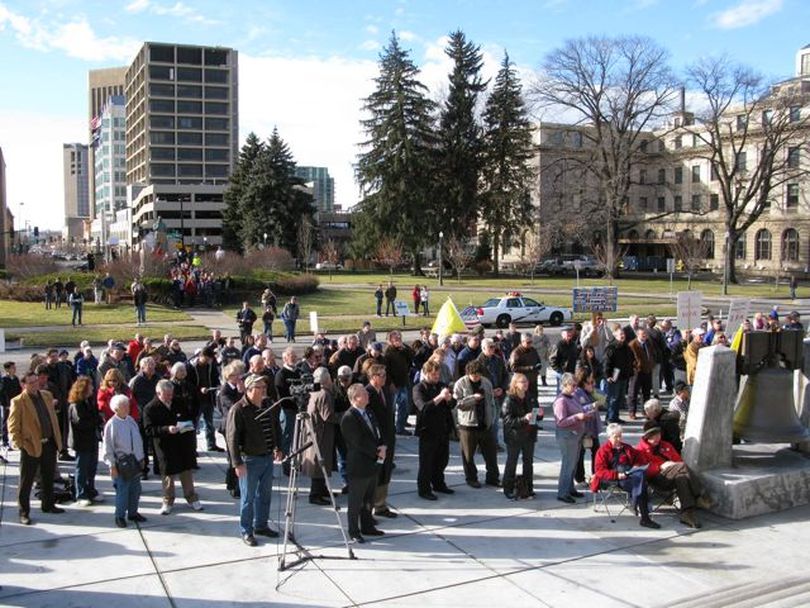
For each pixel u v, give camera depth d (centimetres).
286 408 1084
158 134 15088
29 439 897
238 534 862
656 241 9050
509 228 7425
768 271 7894
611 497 989
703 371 970
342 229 12362
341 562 778
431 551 809
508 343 1770
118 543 832
